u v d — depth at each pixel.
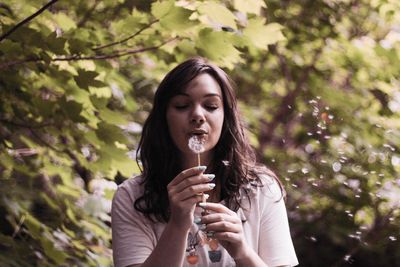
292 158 6.19
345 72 7.04
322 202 5.84
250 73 7.09
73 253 4.33
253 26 3.97
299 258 6.13
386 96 6.89
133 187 2.79
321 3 6.88
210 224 2.51
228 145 2.76
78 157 4.04
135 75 5.71
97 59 3.85
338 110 6.40
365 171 5.49
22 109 3.91
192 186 2.49
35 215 4.38
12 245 3.97
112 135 3.75
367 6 6.89
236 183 2.76
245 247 2.54
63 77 3.75
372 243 5.46
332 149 5.80
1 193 4.03
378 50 6.21
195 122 2.61
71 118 3.61
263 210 2.79
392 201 5.39
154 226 2.74
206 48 3.94
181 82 2.63
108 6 4.49
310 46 6.96
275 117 7.13
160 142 2.74
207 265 2.65
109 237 4.59
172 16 3.62
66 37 3.83
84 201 4.62
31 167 4.32
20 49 3.58
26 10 4.07
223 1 4.53
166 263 2.51
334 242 5.86
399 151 6.02
